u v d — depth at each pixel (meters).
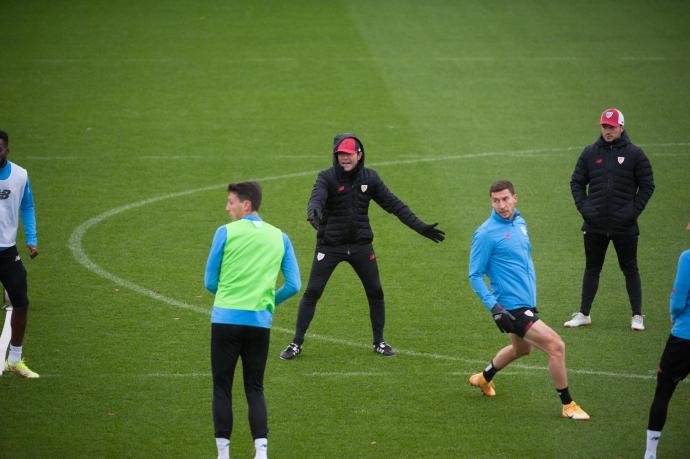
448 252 49.00
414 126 69.69
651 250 48.69
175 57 83.62
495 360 32.44
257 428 27.62
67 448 29.17
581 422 31.09
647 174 39.06
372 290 36.69
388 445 29.47
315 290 36.56
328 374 35.12
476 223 52.81
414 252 49.03
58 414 31.52
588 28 91.06
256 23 92.56
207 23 92.31
